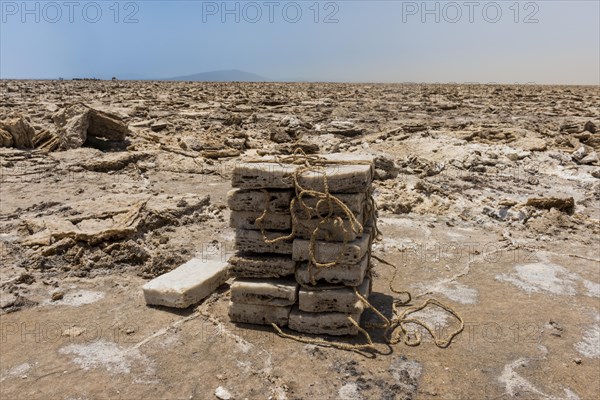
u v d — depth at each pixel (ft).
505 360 15.87
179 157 46.42
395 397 14.01
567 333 17.56
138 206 27.84
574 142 53.67
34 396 13.79
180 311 18.65
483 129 60.64
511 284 21.59
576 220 29.96
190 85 199.21
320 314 17.02
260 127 68.95
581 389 14.52
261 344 16.52
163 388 14.26
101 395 13.89
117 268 22.53
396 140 56.85
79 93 122.72
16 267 22.04
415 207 32.63
